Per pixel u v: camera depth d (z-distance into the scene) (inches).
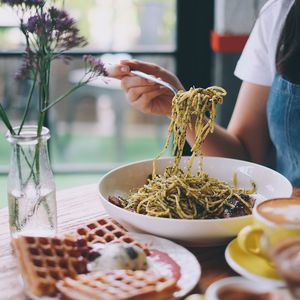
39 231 43.0
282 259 29.4
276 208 37.9
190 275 37.0
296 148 63.1
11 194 42.6
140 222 41.8
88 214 48.4
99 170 122.7
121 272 35.9
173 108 49.7
